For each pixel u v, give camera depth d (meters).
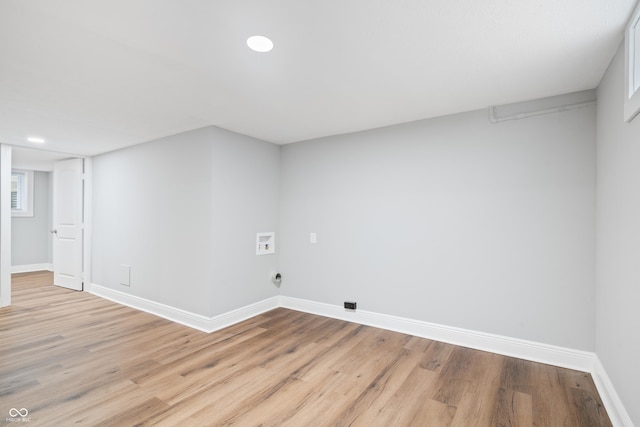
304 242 3.97
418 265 3.16
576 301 2.47
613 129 1.95
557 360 2.53
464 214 2.93
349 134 3.61
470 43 1.80
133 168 4.15
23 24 1.60
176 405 2.01
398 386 2.24
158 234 3.82
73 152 4.57
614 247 1.93
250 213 3.75
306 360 2.63
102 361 2.59
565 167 2.52
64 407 1.97
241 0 1.43
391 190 3.33
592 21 1.59
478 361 2.61
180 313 3.54
